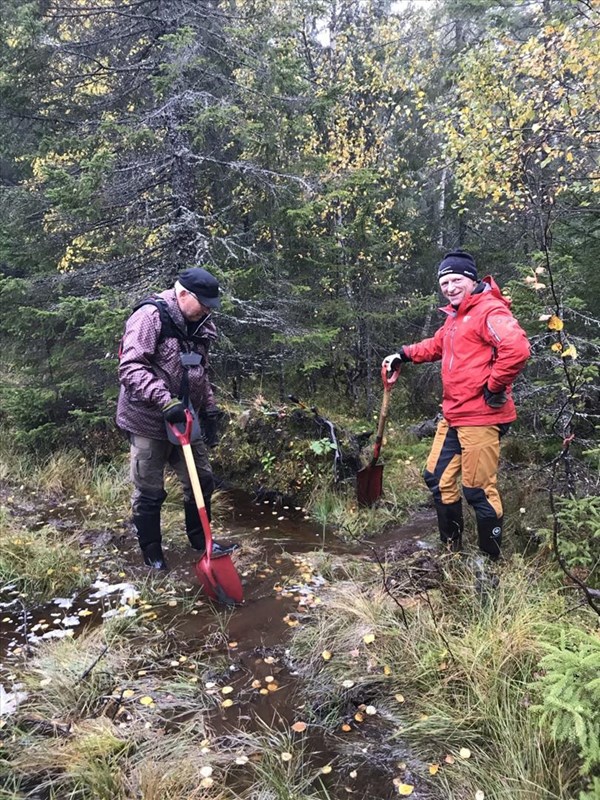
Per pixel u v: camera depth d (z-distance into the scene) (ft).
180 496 15.83
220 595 10.73
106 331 16.08
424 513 15.30
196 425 11.23
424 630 9.15
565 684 5.92
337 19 29.63
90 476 17.35
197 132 18.99
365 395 27.30
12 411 19.20
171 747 7.35
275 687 8.61
